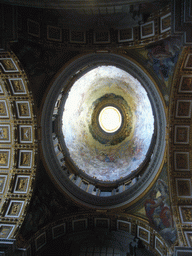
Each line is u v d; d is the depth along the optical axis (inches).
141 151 709.3
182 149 549.3
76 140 767.7
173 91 499.5
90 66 588.1
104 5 351.9
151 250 535.2
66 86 605.9
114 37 499.2
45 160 574.6
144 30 471.2
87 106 820.0
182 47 416.2
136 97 745.0
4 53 441.1
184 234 478.3
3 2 350.9
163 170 554.3
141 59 503.2
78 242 570.9
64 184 595.5
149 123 695.7
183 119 530.3
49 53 498.6
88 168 744.3
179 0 355.3
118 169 754.2
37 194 554.9
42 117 549.0
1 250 432.5
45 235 552.4
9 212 524.7
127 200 583.5
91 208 591.2
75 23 482.9
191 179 548.7
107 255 543.5
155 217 536.7
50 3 349.4
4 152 573.9
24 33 436.8
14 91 517.0
